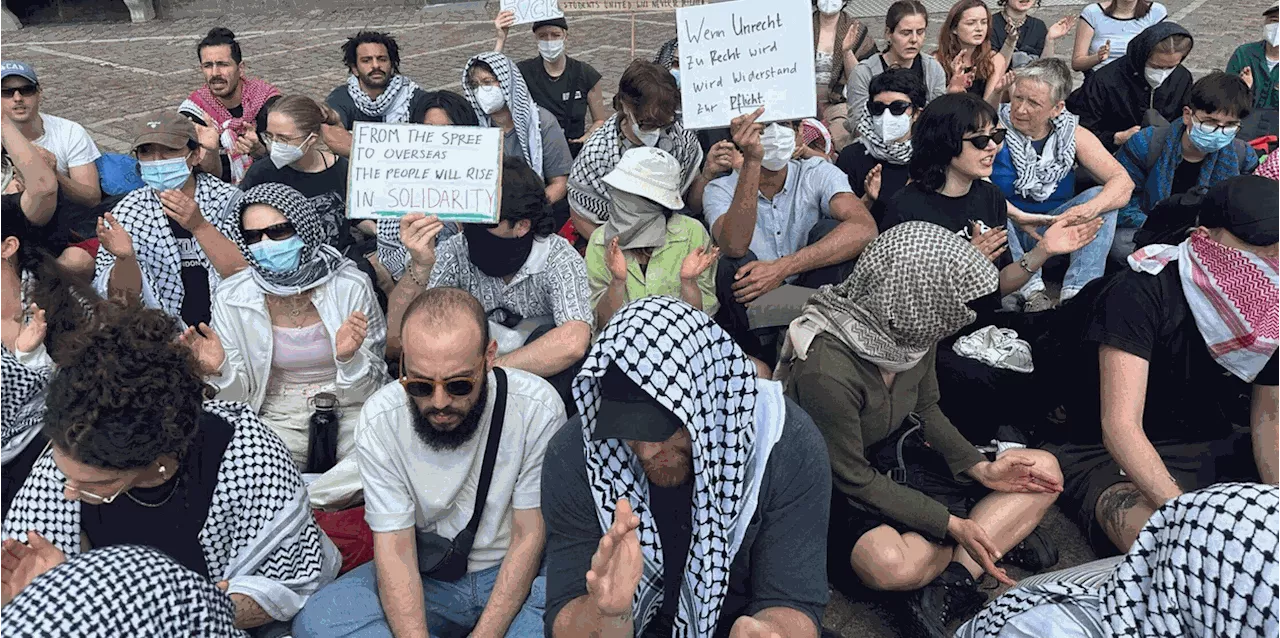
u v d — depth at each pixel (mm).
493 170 3621
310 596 2762
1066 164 4988
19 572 2070
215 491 2520
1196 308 3070
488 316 3877
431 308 2498
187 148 4367
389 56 6539
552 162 5836
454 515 2791
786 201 4512
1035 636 1936
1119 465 3330
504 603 2709
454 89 11000
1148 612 1813
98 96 10750
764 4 4152
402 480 2705
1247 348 3039
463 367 2480
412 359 2484
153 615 1634
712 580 2145
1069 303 3471
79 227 5410
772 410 2191
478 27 14328
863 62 6574
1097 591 1985
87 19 15688
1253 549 1632
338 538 3062
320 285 3463
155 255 4281
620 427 1984
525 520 2762
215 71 6262
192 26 14930
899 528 3074
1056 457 3549
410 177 3648
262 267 3361
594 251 4117
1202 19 12289
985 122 4121
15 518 2480
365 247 5195
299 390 3625
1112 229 4949
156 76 11688
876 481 3057
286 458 2656
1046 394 3574
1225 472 3414
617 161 4855
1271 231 2883
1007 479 3197
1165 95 6051
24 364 3094
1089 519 3402
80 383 2148
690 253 3811
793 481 2213
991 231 3984
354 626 2676
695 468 2047
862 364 2975
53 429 2174
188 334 3350
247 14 15727
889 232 2918
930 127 4215
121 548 1702
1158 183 5133
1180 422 3428
